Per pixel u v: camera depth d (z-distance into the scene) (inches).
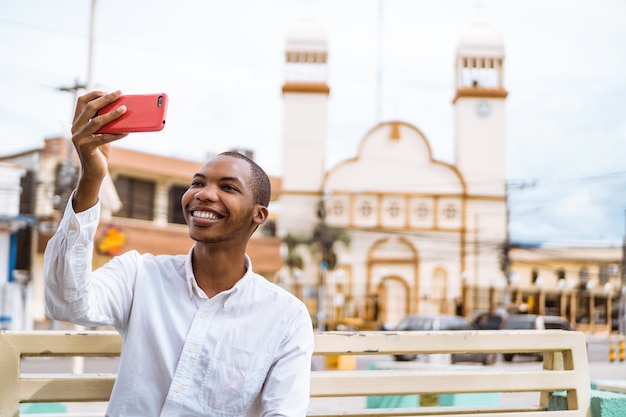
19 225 961.5
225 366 77.7
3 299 864.9
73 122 74.6
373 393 100.6
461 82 1857.8
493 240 1728.6
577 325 1697.8
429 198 1723.7
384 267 1683.1
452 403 214.2
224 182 80.4
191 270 80.6
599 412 107.8
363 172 1732.3
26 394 87.5
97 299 78.0
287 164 1759.4
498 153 1791.3
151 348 78.5
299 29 1856.5
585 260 1731.1
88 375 90.2
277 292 82.4
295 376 79.8
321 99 1791.3
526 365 669.3
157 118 72.4
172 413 76.4
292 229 1720.0
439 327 734.5
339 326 1174.3
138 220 1198.9
